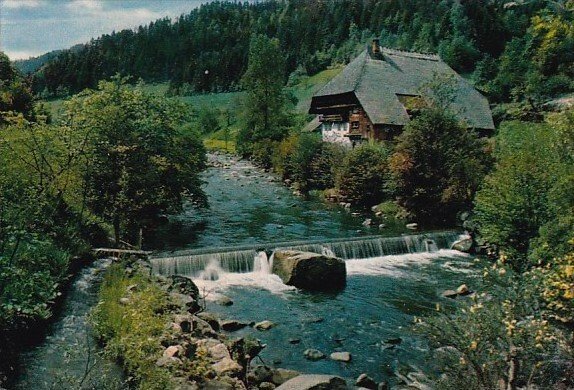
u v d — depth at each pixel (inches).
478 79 3272.6
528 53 2810.0
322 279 815.7
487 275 422.9
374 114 1904.5
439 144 1336.1
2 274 338.3
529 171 853.2
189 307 620.1
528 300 393.1
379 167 1555.1
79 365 429.1
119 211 902.4
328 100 2253.9
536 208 829.2
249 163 2738.7
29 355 439.8
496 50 4463.6
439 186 1315.2
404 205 1384.1
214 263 860.0
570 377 415.2
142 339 447.2
